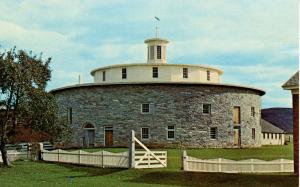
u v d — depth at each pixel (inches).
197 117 2369.6
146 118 2341.3
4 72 1464.1
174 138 2335.1
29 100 1499.8
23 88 1482.5
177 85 2357.3
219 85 2421.3
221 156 1972.2
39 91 1515.7
